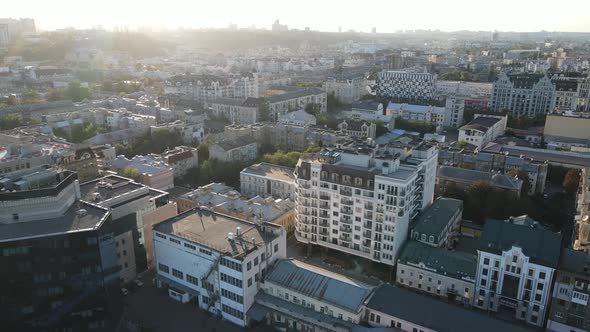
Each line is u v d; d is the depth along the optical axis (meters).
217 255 173.12
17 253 142.25
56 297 150.50
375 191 198.38
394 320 160.38
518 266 170.62
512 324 165.88
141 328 169.62
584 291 158.38
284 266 182.00
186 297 187.00
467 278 183.88
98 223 155.75
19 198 155.00
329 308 165.62
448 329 152.62
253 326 174.62
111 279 165.88
